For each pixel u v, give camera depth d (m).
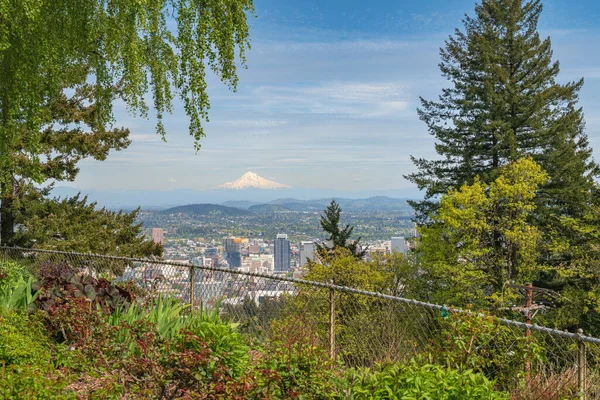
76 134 17.12
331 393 4.05
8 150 10.27
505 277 22.39
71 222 18.31
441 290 23.92
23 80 8.77
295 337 5.11
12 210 17.38
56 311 5.59
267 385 3.87
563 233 27.41
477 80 31.92
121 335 5.25
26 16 8.21
